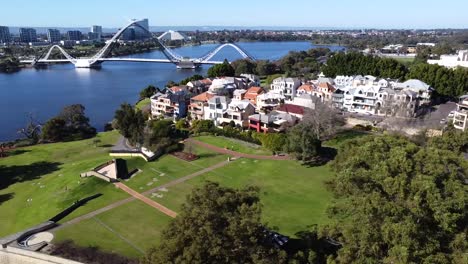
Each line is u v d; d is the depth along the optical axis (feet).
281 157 281.33
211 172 256.93
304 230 172.55
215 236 106.52
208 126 347.56
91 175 249.75
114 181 243.19
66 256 158.30
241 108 359.25
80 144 345.92
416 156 119.24
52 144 351.67
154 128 308.40
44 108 515.91
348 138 312.09
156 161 280.92
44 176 269.23
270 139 288.92
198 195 118.11
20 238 172.65
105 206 208.54
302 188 224.74
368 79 451.53
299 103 399.65
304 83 477.36
